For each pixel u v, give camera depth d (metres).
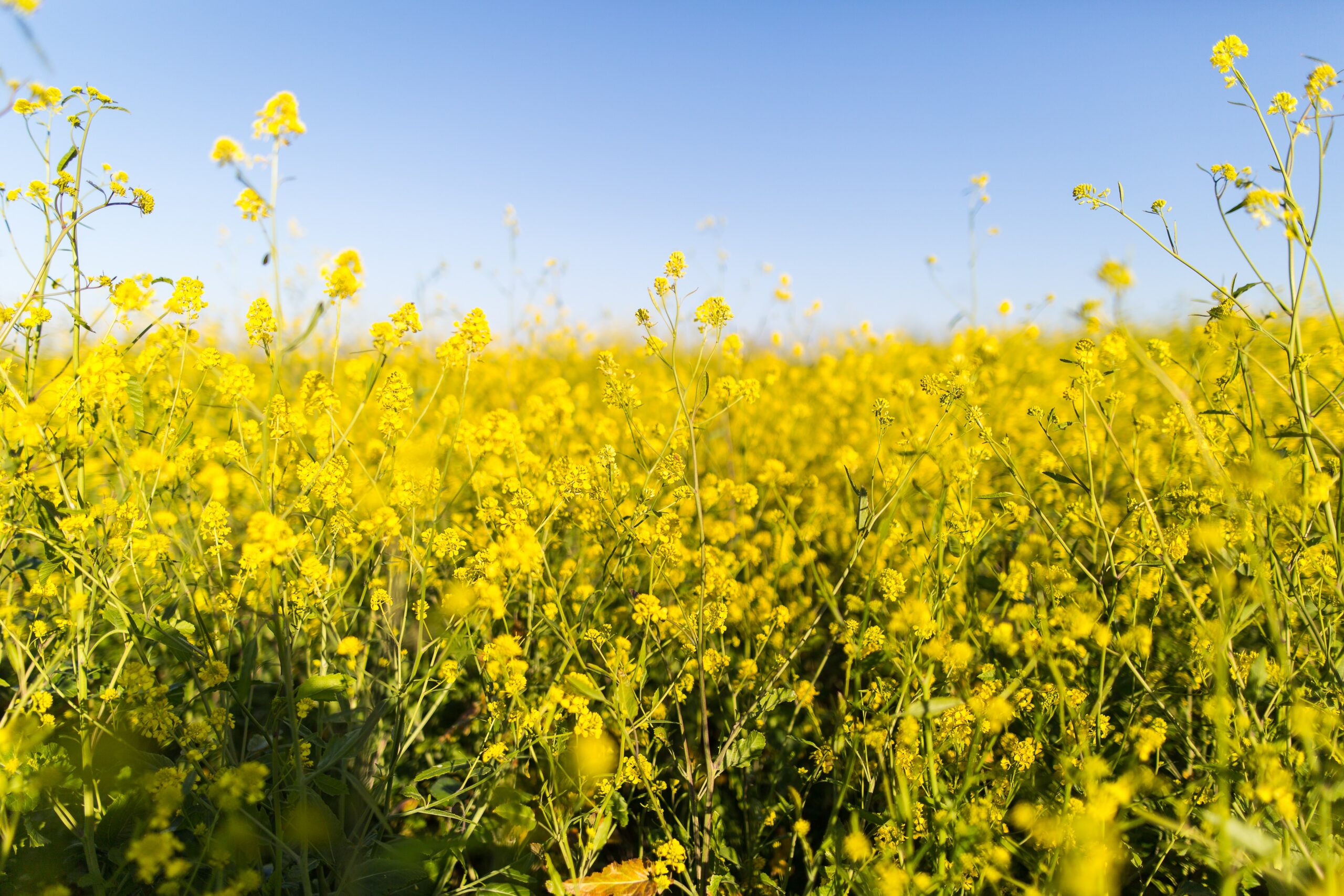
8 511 0.77
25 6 0.76
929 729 0.75
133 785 0.72
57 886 0.61
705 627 0.85
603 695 0.85
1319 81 0.72
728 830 0.87
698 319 0.82
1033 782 0.77
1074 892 0.61
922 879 0.67
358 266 0.79
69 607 0.74
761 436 1.75
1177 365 0.92
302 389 0.94
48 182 0.80
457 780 0.88
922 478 1.15
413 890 0.76
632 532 0.92
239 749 0.82
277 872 0.66
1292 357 0.72
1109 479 1.27
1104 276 0.76
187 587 0.77
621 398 0.96
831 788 0.90
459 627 0.85
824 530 1.30
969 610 0.94
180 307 0.86
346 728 0.86
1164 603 0.90
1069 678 0.85
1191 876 0.74
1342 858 0.60
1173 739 0.86
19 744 0.65
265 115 0.74
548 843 0.79
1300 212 0.71
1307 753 0.61
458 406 1.30
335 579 0.92
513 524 0.94
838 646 1.11
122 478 0.80
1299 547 0.74
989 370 1.16
